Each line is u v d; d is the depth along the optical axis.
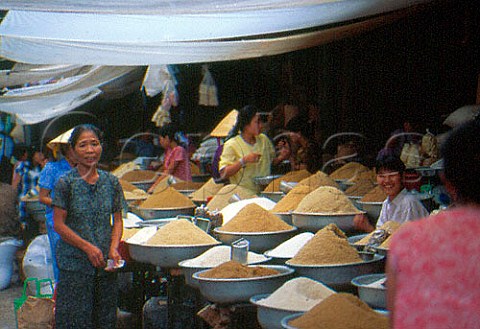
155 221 5.69
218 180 6.39
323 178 5.61
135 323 5.80
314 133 9.02
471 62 7.69
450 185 2.16
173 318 4.63
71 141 4.27
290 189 5.85
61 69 9.38
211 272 3.75
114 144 13.30
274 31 5.32
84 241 4.18
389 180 4.50
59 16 4.52
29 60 6.26
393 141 6.78
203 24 4.86
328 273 3.60
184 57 6.54
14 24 4.64
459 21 7.72
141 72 11.54
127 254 5.09
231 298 3.58
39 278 6.94
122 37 4.95
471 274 2.03
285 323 2.97
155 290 5.73
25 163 10.46
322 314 2.89
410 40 8.62
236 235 4.51
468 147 2.10
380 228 4.18
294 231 4.61
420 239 2.12
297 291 3.31
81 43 5.73
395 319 2.10
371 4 5.02
